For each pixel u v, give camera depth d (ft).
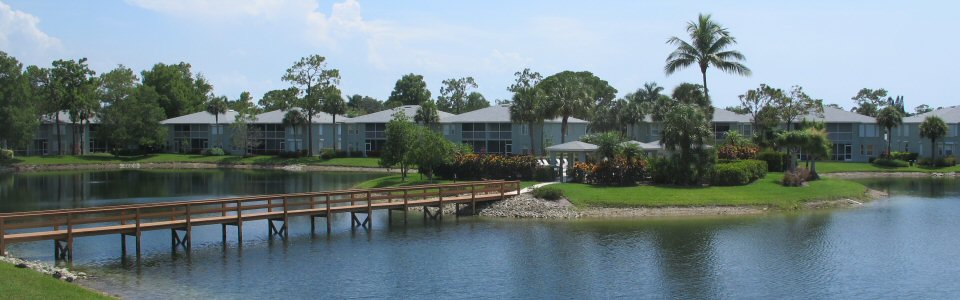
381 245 131.85
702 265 115.75
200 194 224.53
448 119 361.30
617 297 97.45
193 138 435.53
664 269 112.98
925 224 153.58
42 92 392.68
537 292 99.76
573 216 163.94
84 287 97.66
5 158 348.79
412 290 100.42
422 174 232.12
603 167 191.62
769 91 317.83
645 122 348.59
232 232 145.48
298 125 409.28
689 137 189.06
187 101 503.20
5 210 183.42
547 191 172.96
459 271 111.65
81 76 410.72
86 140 425.69
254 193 227.20
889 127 330.95
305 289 100.32
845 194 193.67
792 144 212.84
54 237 113.39
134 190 239.30
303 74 401.08
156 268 111.75
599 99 507.30
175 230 127.54
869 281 105.60
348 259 119.75
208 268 112.27
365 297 96.73
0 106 341.62
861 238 137.49
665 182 192.44
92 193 228.22
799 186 193.57
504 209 169.17
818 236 139.54
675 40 241.14
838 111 362.74
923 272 110.73
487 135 349.82
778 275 109.19
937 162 314.14
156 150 431.02
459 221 159.94
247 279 105.50
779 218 161.68
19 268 94.02
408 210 177.78
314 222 149.69
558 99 292.61
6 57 349.41
